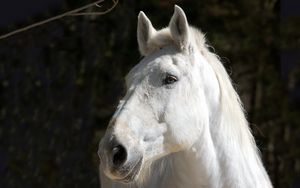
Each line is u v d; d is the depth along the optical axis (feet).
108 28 41.96
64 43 41.52
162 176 20.08
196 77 18.88
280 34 42.78
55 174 40.75
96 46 41.81
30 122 41.09
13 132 41.14
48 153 40.86
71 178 40.63
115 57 41.86
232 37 42.80
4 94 41.19
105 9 41.06
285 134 43.21
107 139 17.43
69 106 41.24
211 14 43.14
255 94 43.34
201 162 19.12
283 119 42.86
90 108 41.37
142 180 19.36
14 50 41.27
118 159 17.35
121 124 17.63
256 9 43.21
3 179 41.01
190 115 18.56
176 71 18.48
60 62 41.42
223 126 19.47
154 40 19.20
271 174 42.47
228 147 19.45
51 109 41.14
